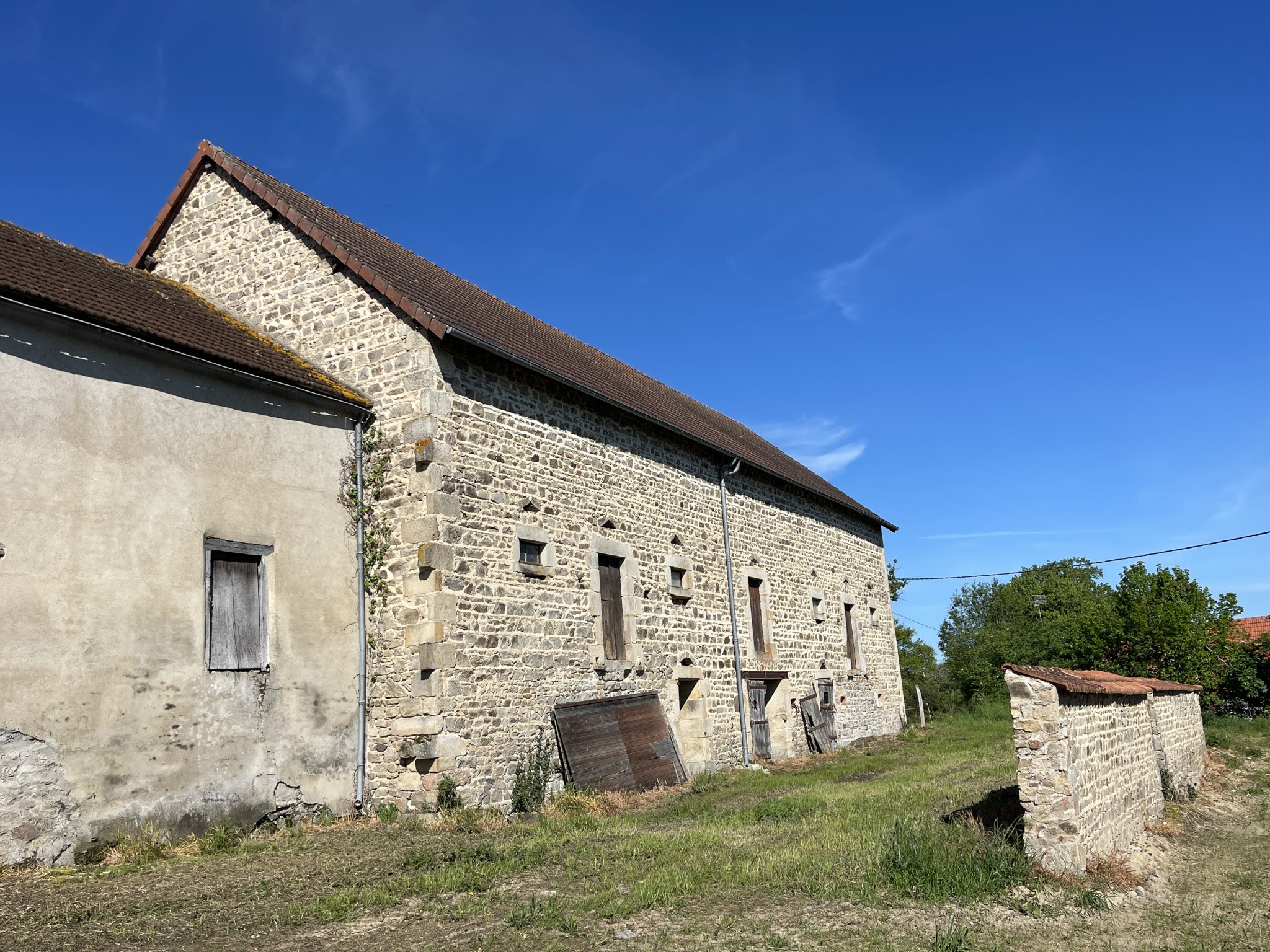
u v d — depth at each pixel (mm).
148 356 8289
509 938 5270
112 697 7520
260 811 8508
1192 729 12969
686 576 14203
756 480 17328
